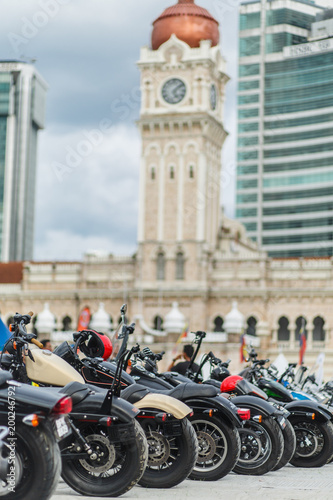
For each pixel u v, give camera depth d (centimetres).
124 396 1802
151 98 11144
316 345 10712
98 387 1745
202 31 11225
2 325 2703
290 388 2834
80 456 1611
